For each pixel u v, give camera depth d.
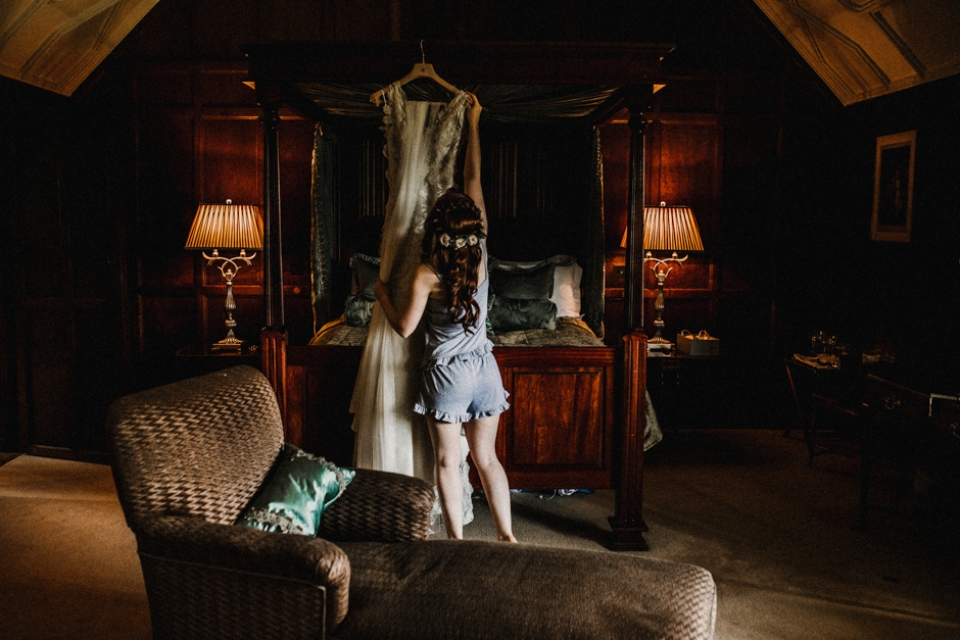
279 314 3.80
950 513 3.86
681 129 5.63
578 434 3.87
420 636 2.03
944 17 4.12
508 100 4.53
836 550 3.77
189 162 5.39
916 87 4.75
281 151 5.47
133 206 5.37
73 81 5.16
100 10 4.76
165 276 5.46
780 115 5.63
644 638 2.00
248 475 2.46
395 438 3.48
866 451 3.96
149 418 2.24
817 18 5.02
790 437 5.71
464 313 3.12
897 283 4.99
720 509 4.29
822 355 4.94
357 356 3.80
